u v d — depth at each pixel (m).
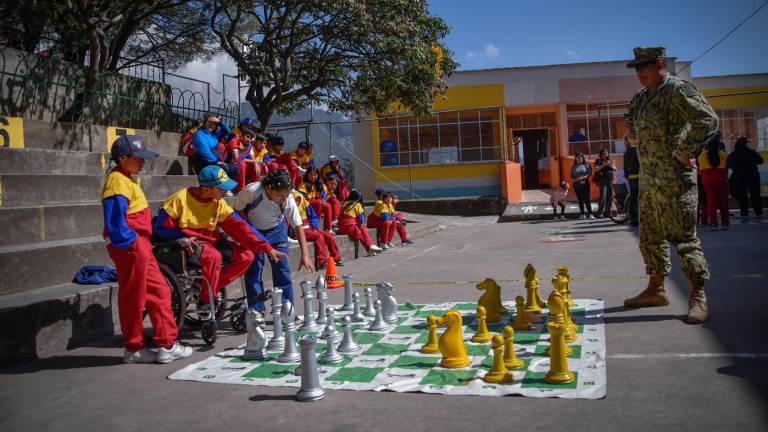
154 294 4.71
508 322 5.20
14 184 7.52
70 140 10.11
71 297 5.30
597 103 25.80
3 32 11.70
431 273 8.79
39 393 4.04
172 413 3.54
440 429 3.06
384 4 13.74
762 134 26.17
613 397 3.34
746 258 8.12
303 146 12.89
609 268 8.11
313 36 14.75
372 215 12.91
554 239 12.74
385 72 14.74
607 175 17.72
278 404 3.58
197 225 5.33
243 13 15.02
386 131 25.67
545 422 3.06
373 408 3.41
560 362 3.59
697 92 4.81
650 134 5.06
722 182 12.46
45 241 6.96
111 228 4.52
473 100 25.50
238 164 10.53
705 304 4.88
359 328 5.38
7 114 10.36
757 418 2.96
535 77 25.45
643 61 5.03
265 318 6.23
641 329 4.72
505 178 23.84
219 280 5.52
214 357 4.73
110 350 5.18
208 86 14.56
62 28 12.51
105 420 3.49
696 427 2.89
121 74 12.56
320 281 5.89
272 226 5.89
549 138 27.61
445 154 25.48
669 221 5.03
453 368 3.99
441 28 15.37
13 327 4.77
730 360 3.83
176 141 12.26
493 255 10.59
